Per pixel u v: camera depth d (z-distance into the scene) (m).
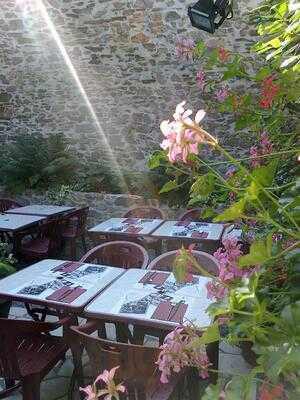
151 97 6.43
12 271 3.52
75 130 6.86
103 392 1.13
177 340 1.14
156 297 2.36
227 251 1.26
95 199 5.86
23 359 2.29
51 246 4.46
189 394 2.24
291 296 1.00
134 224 4.48
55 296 2.42
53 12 6.52
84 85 6.68
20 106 7.03
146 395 1.91
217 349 2.06
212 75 5.82
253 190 0.95
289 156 1.67
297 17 1.49
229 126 6.09
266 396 0.80
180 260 1.09
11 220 4.68
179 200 5.54
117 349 1.87
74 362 2.28
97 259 3.29
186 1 5.98
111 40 6.41
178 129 0.91
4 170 6.28
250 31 5.75
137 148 6.62
